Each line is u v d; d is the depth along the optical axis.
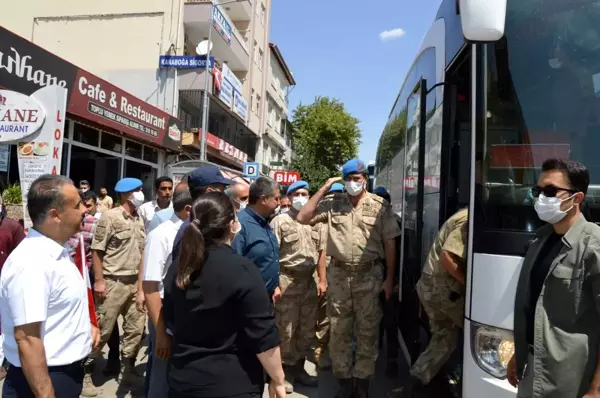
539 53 2.60
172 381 2.09
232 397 1.98
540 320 2.05
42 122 4.62
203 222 2.09
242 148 28.52
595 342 1.96
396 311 4.98
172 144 15.97
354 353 4.19
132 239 4.54
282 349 4.55
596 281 1.91
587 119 2.54
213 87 18.36
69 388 2.24
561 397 1.97
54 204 2.23
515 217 2.42
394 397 4.29
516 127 2.54
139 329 4.43
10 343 2.18
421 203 3.91
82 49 17.88
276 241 3.68
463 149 2.91
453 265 2.76
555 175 2.06
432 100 3.71
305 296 4.64
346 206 4.14
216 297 1.99
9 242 4.01
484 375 2.39
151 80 17.56
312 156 37.81
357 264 3.96
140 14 17.72
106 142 12.97
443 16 3.56
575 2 2.62
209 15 17.98
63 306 2.24
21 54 8.52
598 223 2.47
